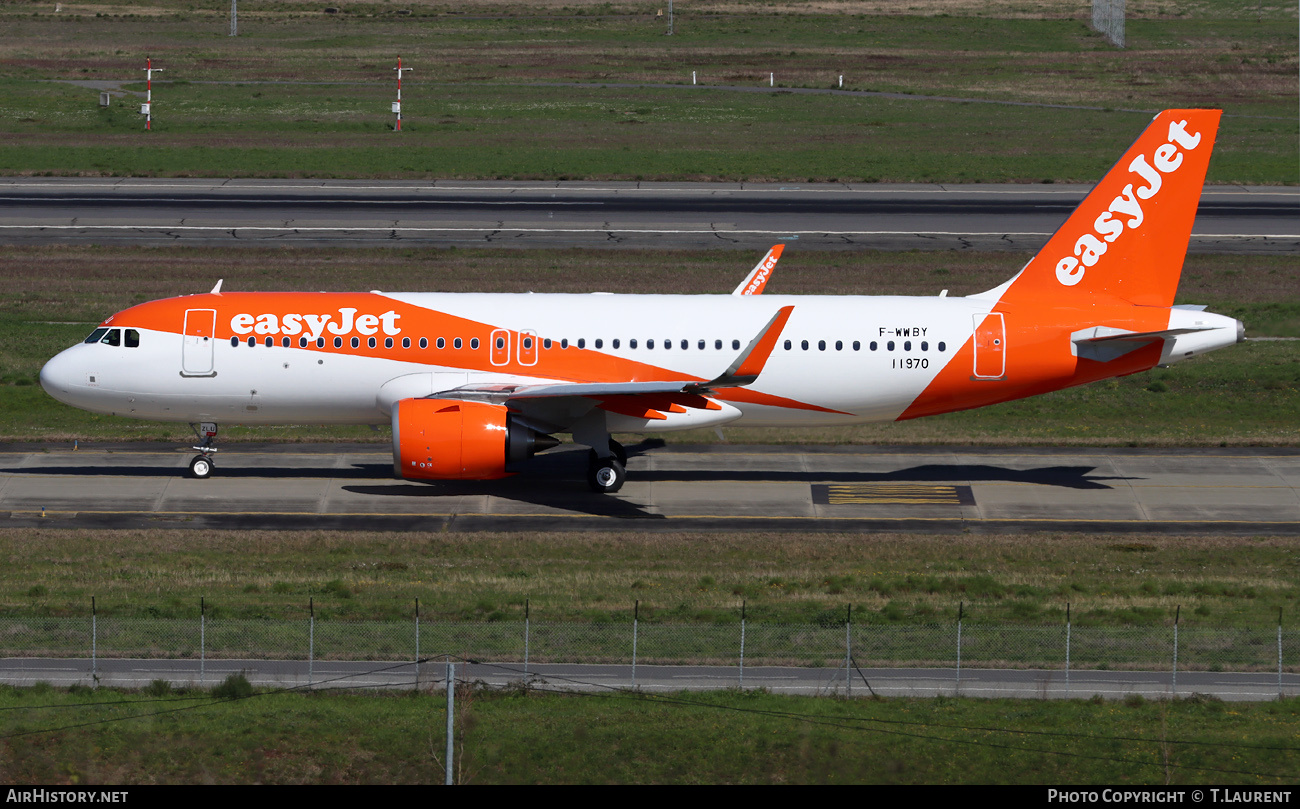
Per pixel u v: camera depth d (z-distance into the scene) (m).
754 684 146.38
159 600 169.00
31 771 124.88
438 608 167.75
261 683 144.12
